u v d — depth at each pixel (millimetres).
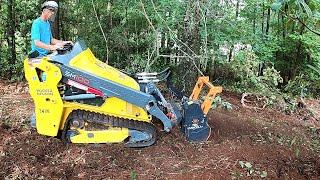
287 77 10898
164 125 5062
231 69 9156
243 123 6141
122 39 8906
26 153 4926
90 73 4930
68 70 4855
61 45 5281
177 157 4973
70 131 5066
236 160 4992
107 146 5051
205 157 5012
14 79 9031
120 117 5059
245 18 9117
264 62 9914
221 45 8453
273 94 8555
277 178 4789
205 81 5598
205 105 5375
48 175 4574
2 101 6789
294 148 5582
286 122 6840
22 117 5945
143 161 4855
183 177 4590
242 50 8820
